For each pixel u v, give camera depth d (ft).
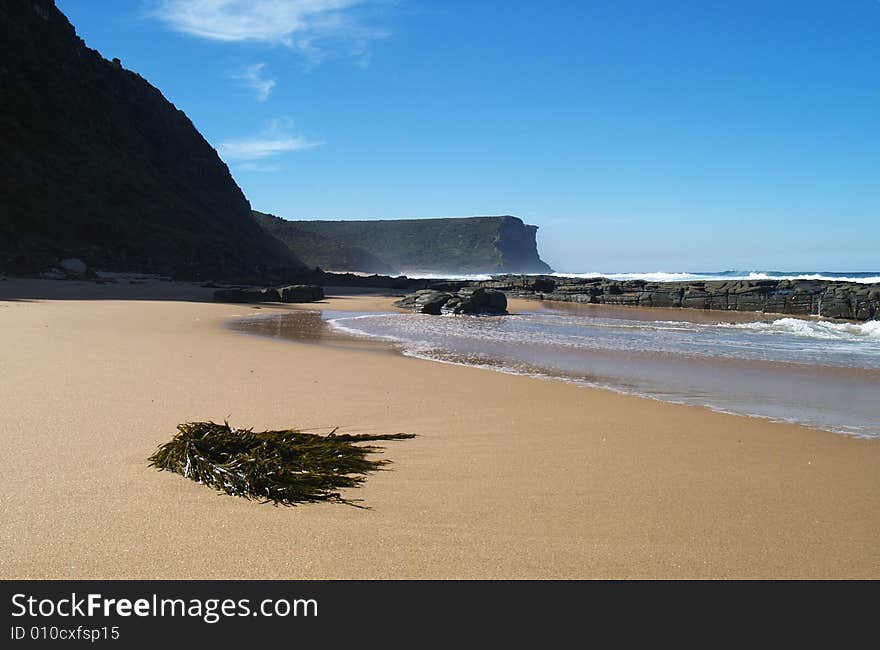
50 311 67.77
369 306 109.40
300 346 49.21
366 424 24.09
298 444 19.30
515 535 14.23
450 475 18.24
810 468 19.85
